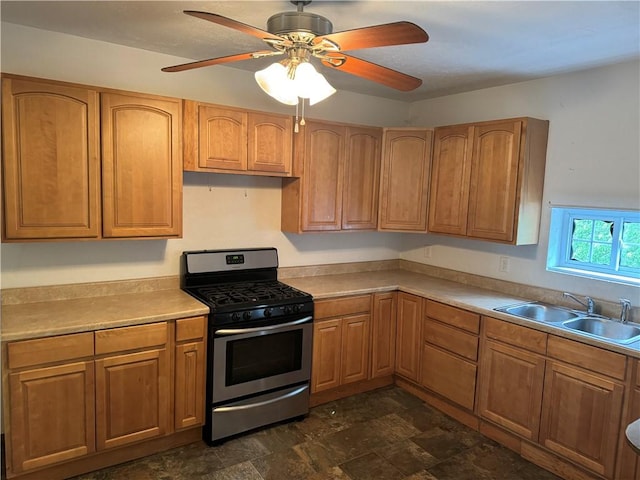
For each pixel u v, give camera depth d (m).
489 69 2.98
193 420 2.68
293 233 3.64
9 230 2.29
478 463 2.67
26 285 2.62
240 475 2.47
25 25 2.46
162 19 2.31
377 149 3.65
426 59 2.81
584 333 2.43
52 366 2.21
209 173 3.19
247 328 2.75
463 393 3.06
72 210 2.44
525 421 2.69
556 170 3.07
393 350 3.61
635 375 2.20
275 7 2.07
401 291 3.54
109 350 2.35
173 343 2.55
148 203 2.67
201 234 3.21
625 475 2.25
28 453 2.20
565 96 3.01
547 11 2.01
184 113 2.75
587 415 2.39
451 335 3.14
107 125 2.49
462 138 3.33
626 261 2.87
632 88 2.69
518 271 3.32
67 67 2.62
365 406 3.33
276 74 1.81
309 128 3.29
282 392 2.99
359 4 1.98
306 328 3.05
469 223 3.31
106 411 2.38
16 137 2.26
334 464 2.61
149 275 3.02
